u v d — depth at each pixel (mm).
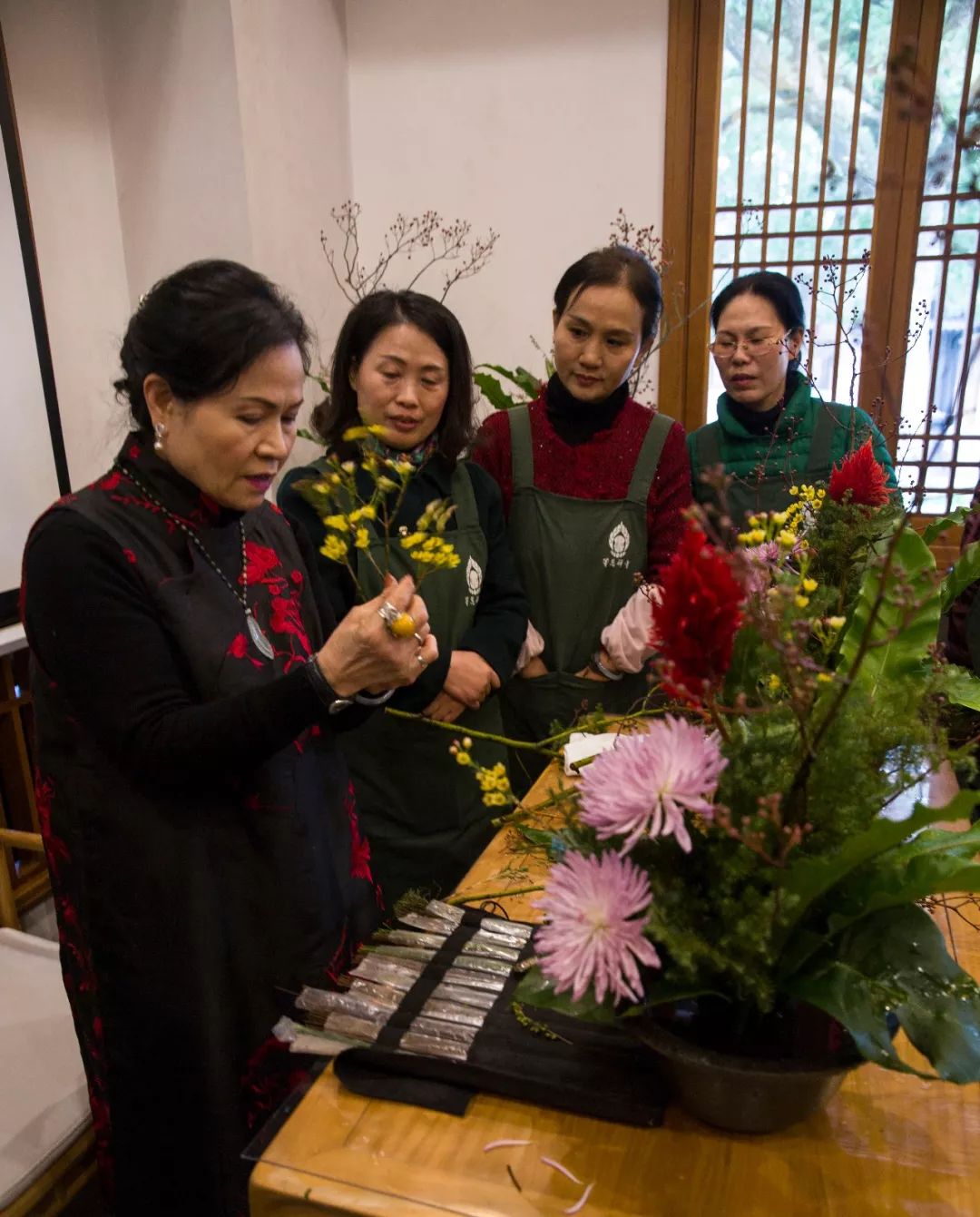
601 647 1699
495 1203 691
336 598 1415
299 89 2576
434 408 1446
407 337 1392
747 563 643
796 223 2660
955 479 2508
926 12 2350
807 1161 721
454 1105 776
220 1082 1036
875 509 1134
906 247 2469
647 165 2709
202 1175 1062
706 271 2736
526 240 2854
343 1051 814
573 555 1703
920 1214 677
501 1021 847
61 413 2211
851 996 636
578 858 644
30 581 936
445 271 2939
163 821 985
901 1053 831
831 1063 660
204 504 1007
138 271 2471
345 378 1479
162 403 934
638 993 619
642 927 605
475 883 1079
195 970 1008
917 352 2527
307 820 1067
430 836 1541
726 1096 714
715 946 645
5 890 1600
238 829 1024
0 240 1838
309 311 2693
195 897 999
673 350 2805
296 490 1429
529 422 1735
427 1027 839
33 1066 1304
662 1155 729
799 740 654
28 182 2107
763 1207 684
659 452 1696
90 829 996
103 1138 1132
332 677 926
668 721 642
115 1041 1037
